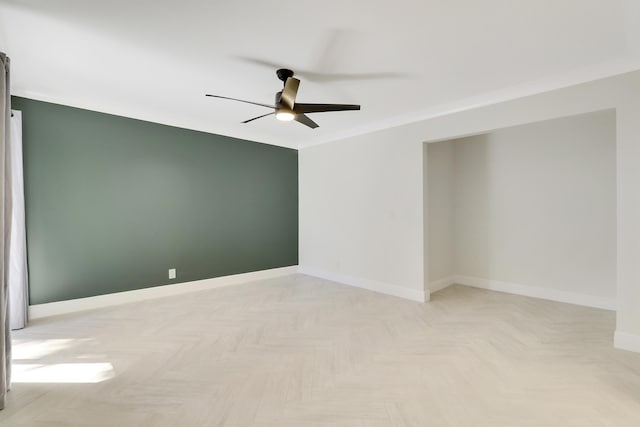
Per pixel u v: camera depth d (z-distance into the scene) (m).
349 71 2.78
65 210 3.58
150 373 2.30
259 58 2.56
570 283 3.94
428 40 2.28
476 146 4.75
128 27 2.14
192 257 4.55
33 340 2.86
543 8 1.91
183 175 4.46
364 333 3.01
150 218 4.18
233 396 2.03
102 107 3.77
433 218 4.61
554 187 4.05
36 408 1.91
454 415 1.84
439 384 2.16
